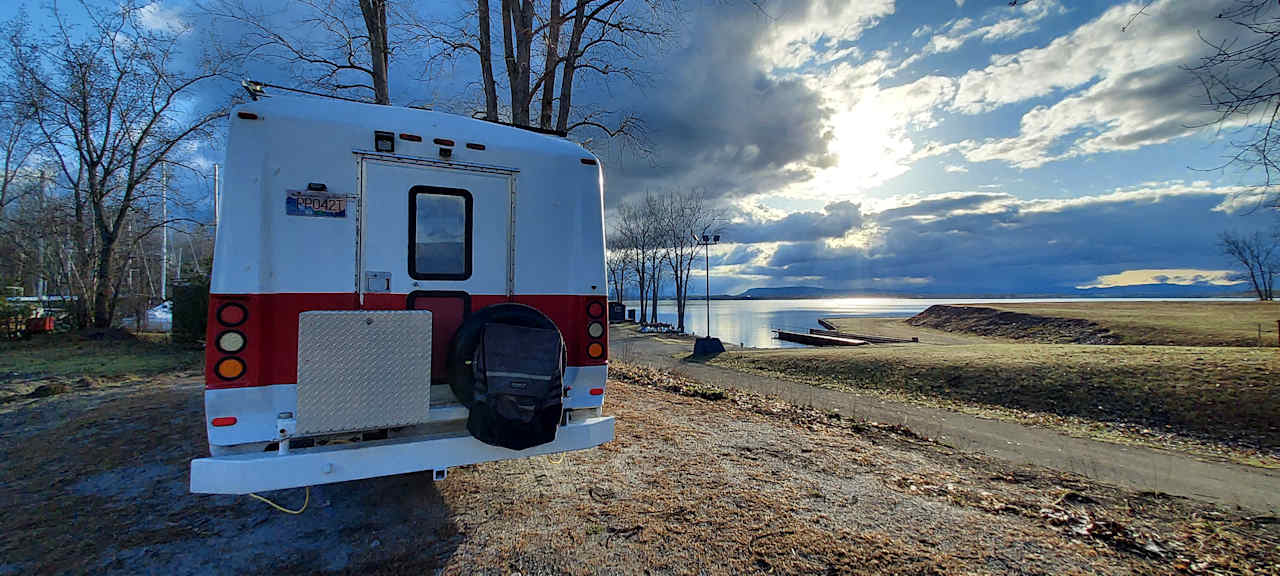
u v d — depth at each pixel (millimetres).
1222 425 8547
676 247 43688
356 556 3340
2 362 12156
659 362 18062
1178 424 8844
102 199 17734
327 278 3406
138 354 13758
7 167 18703
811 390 12422
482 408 3387
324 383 3076
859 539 3654
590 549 3428
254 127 3283
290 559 3301
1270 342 20453
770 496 4379
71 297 18234
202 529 3705
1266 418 8453
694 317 79812
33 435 6074
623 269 58344
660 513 3982
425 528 3717
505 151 4016
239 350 3139
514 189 4039
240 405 3133
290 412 3236
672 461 5238
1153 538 3932
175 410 7309
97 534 3619
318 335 3066
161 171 18375
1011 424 9156
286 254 3303
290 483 3039
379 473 3234
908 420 9141
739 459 5383
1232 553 3740
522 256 4047
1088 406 10008
